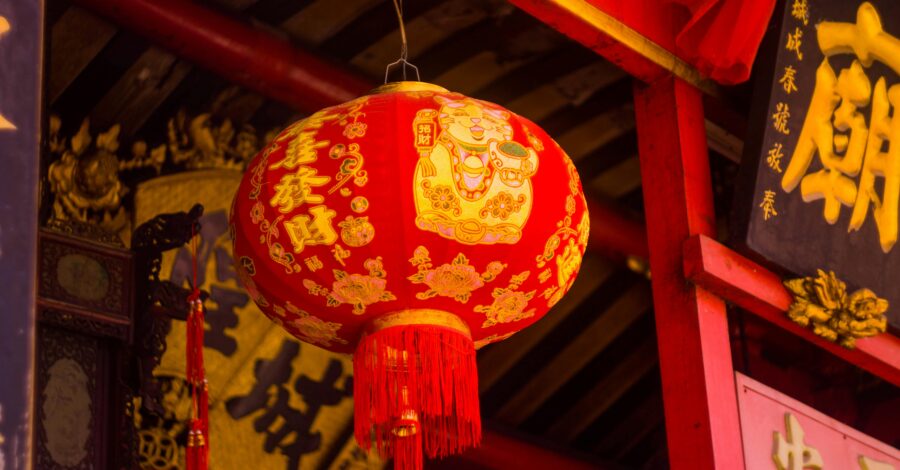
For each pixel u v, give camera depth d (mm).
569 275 4711
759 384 6262
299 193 4383
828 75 6742
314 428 7824
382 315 4500
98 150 7176
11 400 2914
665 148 6719
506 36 7824
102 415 5121
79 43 6871
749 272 6398
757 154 6391
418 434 4465
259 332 7676
